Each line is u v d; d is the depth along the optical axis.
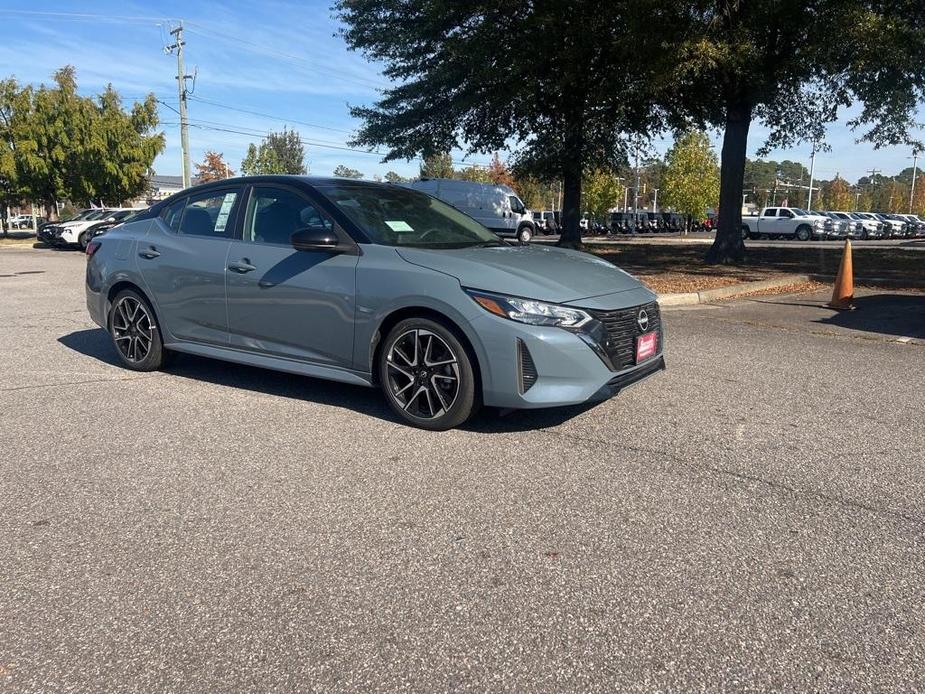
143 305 5.82
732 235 16.98
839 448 4.23
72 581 2.76
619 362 4.32
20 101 30.39
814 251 21.91
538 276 4.34
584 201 58.78
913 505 3.45
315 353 4.87
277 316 4.97
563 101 20.31
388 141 23.69
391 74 23.00
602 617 2.53
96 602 2.62
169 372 5.99
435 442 4.27
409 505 3.42
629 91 16.06
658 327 4.79
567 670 2.25
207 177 64.12
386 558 2.93
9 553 2.97
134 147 32.22
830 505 3.44
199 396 5.26
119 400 5.15
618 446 4.22
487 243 5.22
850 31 12.96
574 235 24.98
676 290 11.23
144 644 2.38
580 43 15.58
